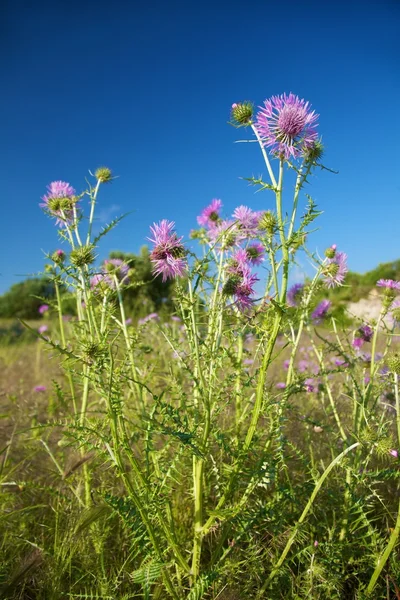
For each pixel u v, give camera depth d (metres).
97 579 0.30
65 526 0.36
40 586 0.30
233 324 0.34
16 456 0.49
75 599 0.30
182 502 0.35
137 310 1.29
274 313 0.30
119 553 0.34
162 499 0.27
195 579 0.28
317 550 0.30
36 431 0.47
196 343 0.29
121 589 0.31
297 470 0.42
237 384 0.35
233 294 0.34
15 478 0.44
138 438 0.32
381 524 0.36
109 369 0.27
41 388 0.68
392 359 0.33
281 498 0.32
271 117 0.29
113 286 0.43
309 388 0.47
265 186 0.28
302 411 0.50
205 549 0.34
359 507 0.30
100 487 0.39
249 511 0.31
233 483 0.28
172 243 0.32
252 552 0.30
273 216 0.30
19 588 0.30
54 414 0.58
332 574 0.28
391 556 0.30
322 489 0.36
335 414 0.37
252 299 0.33
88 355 0.27
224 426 0.42
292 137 0.29
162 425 0.27
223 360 0.35
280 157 0.29
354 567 0.32
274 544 0.32
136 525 0.27
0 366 0.98
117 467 0.26
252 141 0.30
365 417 0.34
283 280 0.27
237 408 0.39
